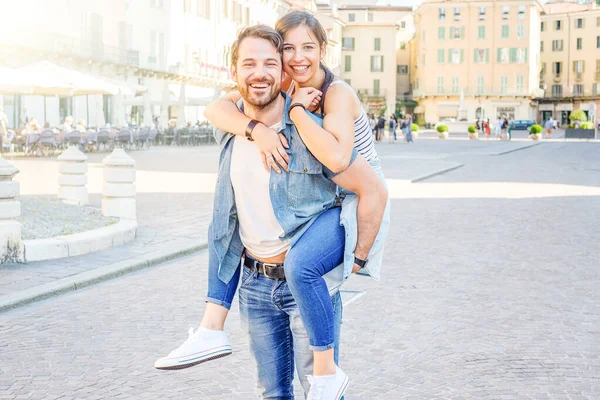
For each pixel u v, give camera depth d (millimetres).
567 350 5781
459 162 29625
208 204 14820
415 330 6363
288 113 3121
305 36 3150
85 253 9414
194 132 39375
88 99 42656
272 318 3385
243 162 3211
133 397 4871
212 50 61188
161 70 47844
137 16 48719
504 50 96625
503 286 8000
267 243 3230
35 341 6062
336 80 3199
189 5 56375
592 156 35906
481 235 11469
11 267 8531
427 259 9547
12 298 7145
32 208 11648
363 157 3197
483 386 5020
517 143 53656
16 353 5750
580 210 14594
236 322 6676
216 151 34375
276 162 3119
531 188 19297
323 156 3012
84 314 6895
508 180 21922
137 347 5926
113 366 5473
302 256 3074
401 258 9609
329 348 3096
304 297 3068
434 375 5250
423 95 98812
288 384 3488
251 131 3127
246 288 3387
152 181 19641
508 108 98000
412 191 18531
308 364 3299
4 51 33281
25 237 9305
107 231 9961
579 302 7293
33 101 37812
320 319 3080
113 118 45438
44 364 5504
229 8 64062
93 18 43438
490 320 6656
